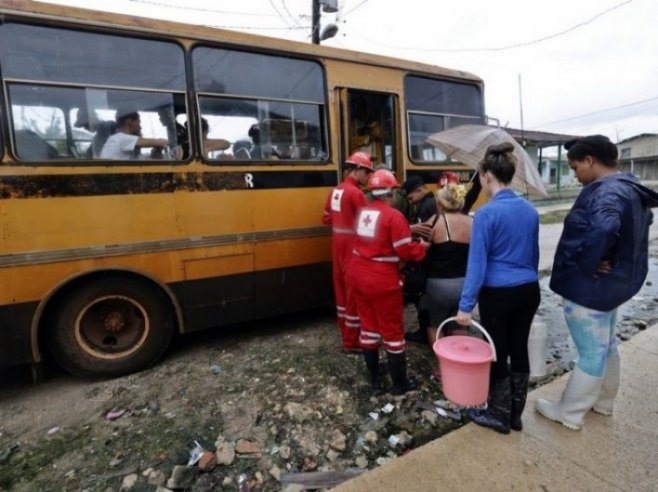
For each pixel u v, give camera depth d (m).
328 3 11.94
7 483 2.42
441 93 5.33
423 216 4.09
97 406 3.19
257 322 4.87
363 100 5.14
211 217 3.80
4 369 3.84
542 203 22.38
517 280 2.43
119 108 3.42
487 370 2.50
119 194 3.40
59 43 3.19
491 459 2.41
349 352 3.93
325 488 2.32
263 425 2.88
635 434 2.61
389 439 2.73
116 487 2.37
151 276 3.58
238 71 3.91
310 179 4.31
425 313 4.08
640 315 5.17
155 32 3.50
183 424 2.91
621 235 2.31
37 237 3.14
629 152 46.75
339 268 3.82
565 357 4.07
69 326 3.39
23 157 3.09
